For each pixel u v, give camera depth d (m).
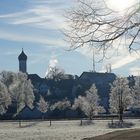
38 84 186.88
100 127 89.19
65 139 44.88
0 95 137.62
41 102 142.88
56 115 151.38
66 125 97.69
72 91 178.50
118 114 112.81
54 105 153.88
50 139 47.25
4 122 111.38
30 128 89.44
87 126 93.69
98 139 29.33
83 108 123.38
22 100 150.62
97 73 178.25
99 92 167.00
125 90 110.12
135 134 29.06
